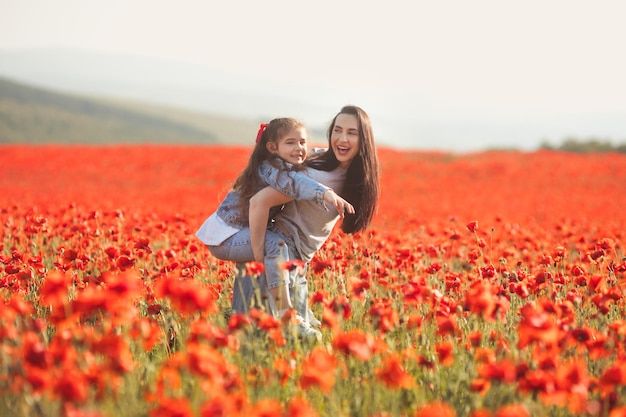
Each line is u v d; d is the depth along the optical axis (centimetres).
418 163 3997
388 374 491
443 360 546
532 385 467
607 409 503
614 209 2178
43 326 534
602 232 1355
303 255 762
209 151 4578
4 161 4178
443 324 568
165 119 16088
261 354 586
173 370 484
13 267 778
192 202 2205
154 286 769
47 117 12938
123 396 506
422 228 1302
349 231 784
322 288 864
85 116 14100
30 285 775
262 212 716
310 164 759
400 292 792
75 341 496
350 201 766
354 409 526
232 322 530
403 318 681
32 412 467
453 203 2380
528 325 495
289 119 739
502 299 566
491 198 2578
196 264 848
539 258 1030
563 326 568
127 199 2216
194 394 498
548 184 3434
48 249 1074
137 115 15725
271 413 411
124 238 1127
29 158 4281
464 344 626
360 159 752
